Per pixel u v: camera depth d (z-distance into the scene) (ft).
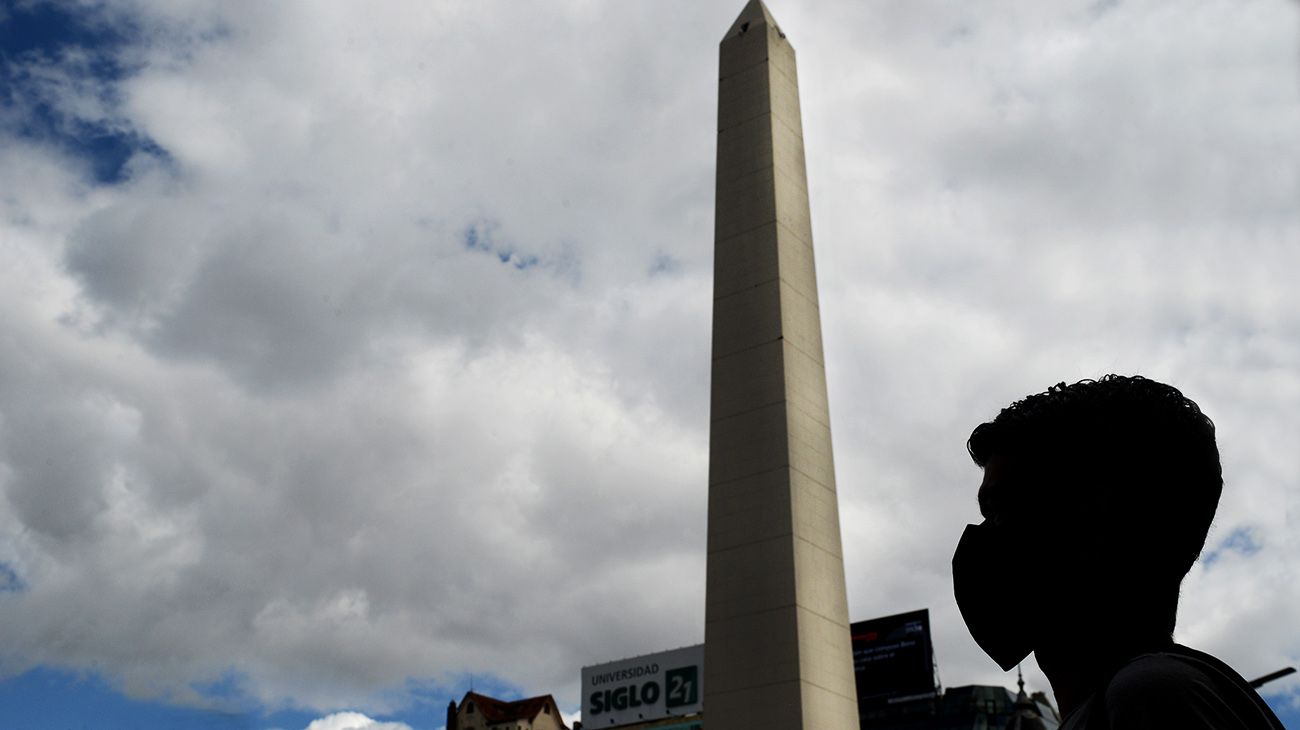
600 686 326.03
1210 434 6.90
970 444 7.68
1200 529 6.68
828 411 121.70
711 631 109.40
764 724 101.81
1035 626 6.83
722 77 141.49
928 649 281.54
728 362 121.29
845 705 105.60
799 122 139.85
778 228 124.98
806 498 112.27
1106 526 6.57
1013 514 7.04
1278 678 63.21
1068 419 6.97
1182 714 4.97
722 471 116.26
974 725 268.82
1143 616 6.41
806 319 123.75
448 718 419.13
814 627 105.91
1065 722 5.94
